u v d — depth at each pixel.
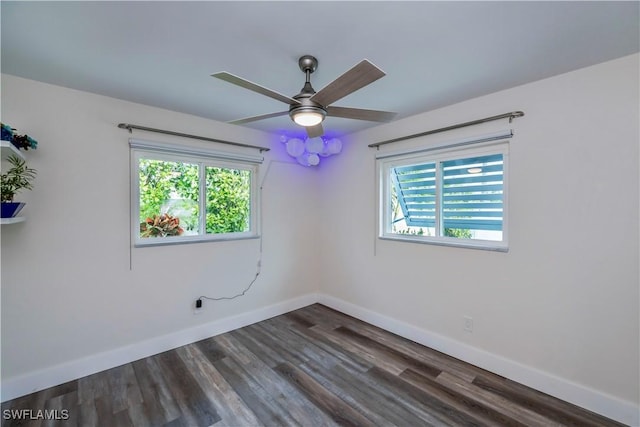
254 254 3.33
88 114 2.27
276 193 3.52
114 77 2.01
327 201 3.80
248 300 3.28
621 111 1.78
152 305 2.61
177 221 2.81
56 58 1.76
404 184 3.08
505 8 1.31
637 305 1.75
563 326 2.01
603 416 1.84
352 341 2.86
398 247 3.02
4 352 1.98
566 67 1.89
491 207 2.45
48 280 2.13
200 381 2.20
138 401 1.97
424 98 2.39
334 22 1.41
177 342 2.74
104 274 2.36
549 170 2.04
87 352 2.29
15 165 1.94
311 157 3.33
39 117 2.08
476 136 2.38
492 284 2.34
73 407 1.91
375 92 2.27
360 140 3.35
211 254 2.98
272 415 1.85
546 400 1.99
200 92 2.27
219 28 1.46
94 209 2.31
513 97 2.19
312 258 3.92
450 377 2.26
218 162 3.07
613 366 1.83
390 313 3.09
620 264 1.80
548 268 2.06
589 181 1.89
